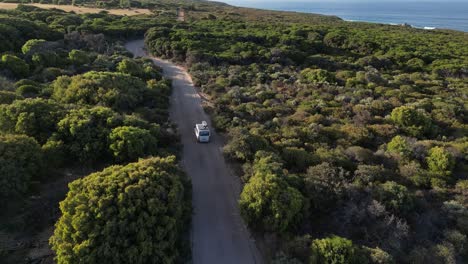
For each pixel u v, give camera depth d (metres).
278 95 35.03
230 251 16.33
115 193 14.56
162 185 15.64
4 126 20.47
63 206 14.19
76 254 12.80
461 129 28.84
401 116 28.44
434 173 21.47
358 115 29.78
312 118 28.95
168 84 38.38
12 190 16.06
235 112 30.44
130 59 45.12
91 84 28.81
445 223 17.44
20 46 43.81
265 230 16.88
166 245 13.95
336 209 17.81
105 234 13.25
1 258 14.14
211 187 21.31
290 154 22.59
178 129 28.33
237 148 23.12
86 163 20.14
